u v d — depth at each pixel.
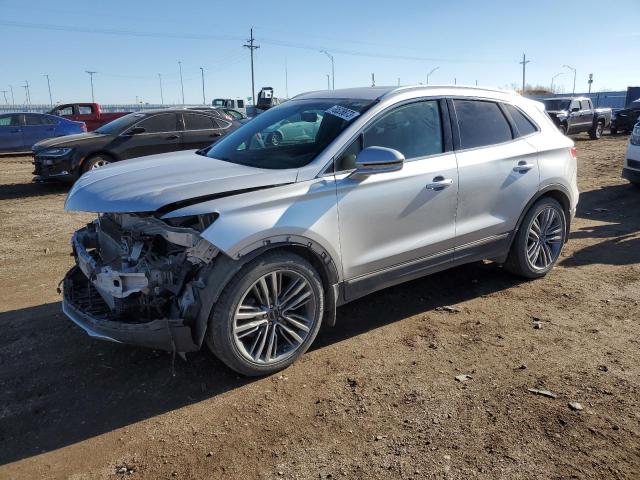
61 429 3.09
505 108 4.93
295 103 4.73
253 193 3.38
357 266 3.88
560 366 3.67
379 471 2.69
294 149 3.96
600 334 4.14
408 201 4.05
